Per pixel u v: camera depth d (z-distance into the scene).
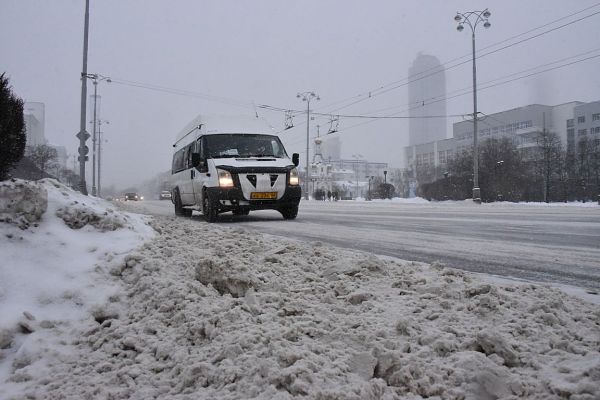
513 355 2.33
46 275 3.67
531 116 87.00
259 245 5.39
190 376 2.30
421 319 2.95
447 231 9.19
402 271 4.27
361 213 17.03
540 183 48.97
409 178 93.25
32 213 4.28
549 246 6.85
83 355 2.82
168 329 2.96
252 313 3.02
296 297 3.40
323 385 2.08
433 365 2.29
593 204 27.16
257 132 12.05
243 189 10.45
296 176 11.17
